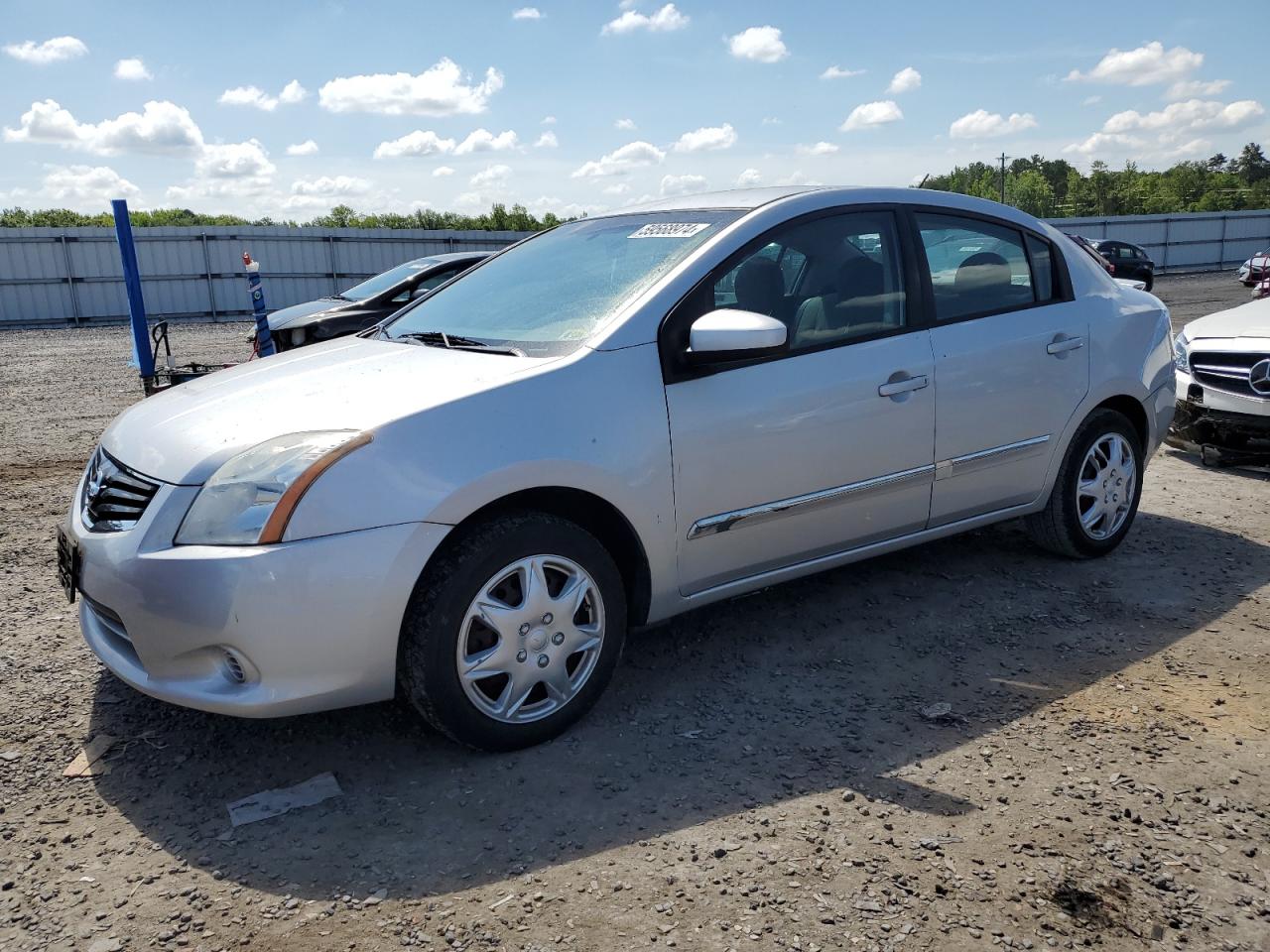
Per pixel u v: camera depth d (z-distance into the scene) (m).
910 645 3.75
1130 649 3.70
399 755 2.98
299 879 2.40
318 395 2.98
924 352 3.77
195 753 3.01
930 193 4.04
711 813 2.65
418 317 3.91
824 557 3.68
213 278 27.28
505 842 2.54
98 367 14.66
